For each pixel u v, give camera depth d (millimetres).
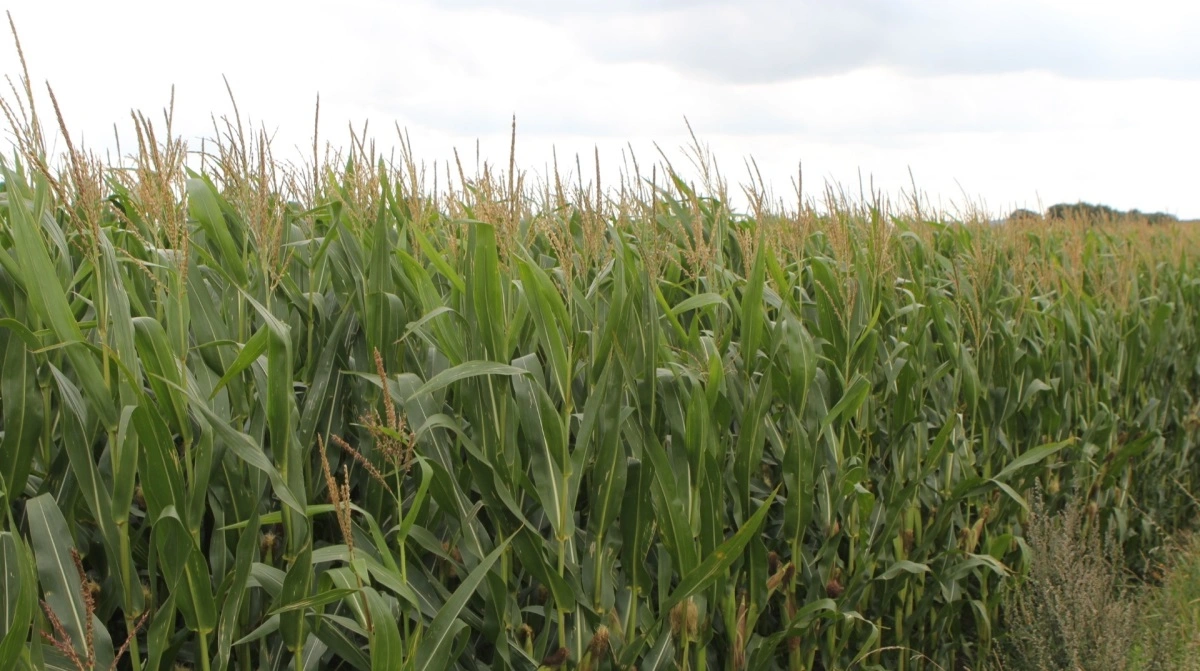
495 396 2734
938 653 4559
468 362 2555
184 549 2098
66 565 2064
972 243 5953
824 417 3535
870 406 4164
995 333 5184
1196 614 5035
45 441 2393
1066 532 4652
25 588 1745
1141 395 6766
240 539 2203
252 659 2547
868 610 4164
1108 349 6199
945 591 4230
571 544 2826
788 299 3998
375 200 3637
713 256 4262
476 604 2795
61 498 2297
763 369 3762
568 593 2740
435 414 2555
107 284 2156
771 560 3619
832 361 3883
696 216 3713
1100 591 4523
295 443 2387
